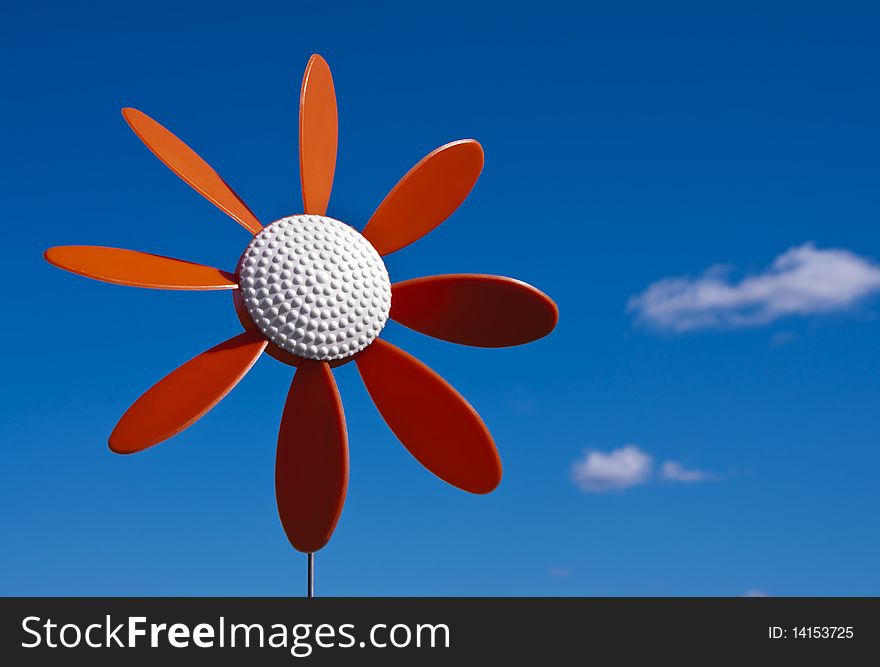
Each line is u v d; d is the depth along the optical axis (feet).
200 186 7.41
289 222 7.44
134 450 7.20
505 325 7.63
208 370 7.30
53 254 7.12
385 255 7.67
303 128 7.65
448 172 7.73
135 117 7.42
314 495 7.38
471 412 7.50
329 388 7.38
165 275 7.29
